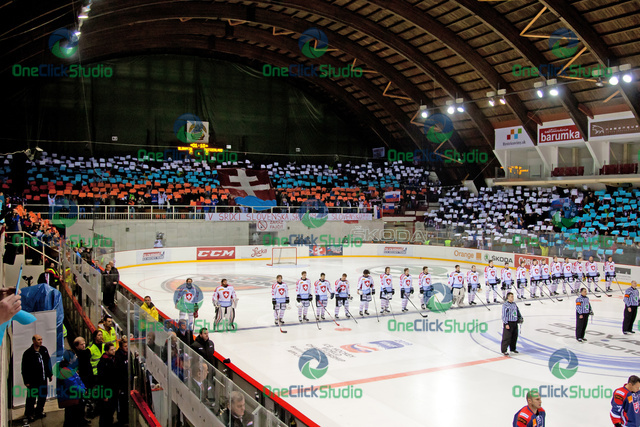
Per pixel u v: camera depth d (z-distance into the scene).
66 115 38.69
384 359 14.94
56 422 9.57
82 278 15.59
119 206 35.41
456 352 15.73
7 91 36.38
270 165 46.44
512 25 31.25
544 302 24.16
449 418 10.78
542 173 41.69
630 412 8.39
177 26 37.69
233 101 45.25
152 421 8.41
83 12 22.30
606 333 18.16
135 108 41.34
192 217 37.69
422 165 49.50
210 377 6.96
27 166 35.97
